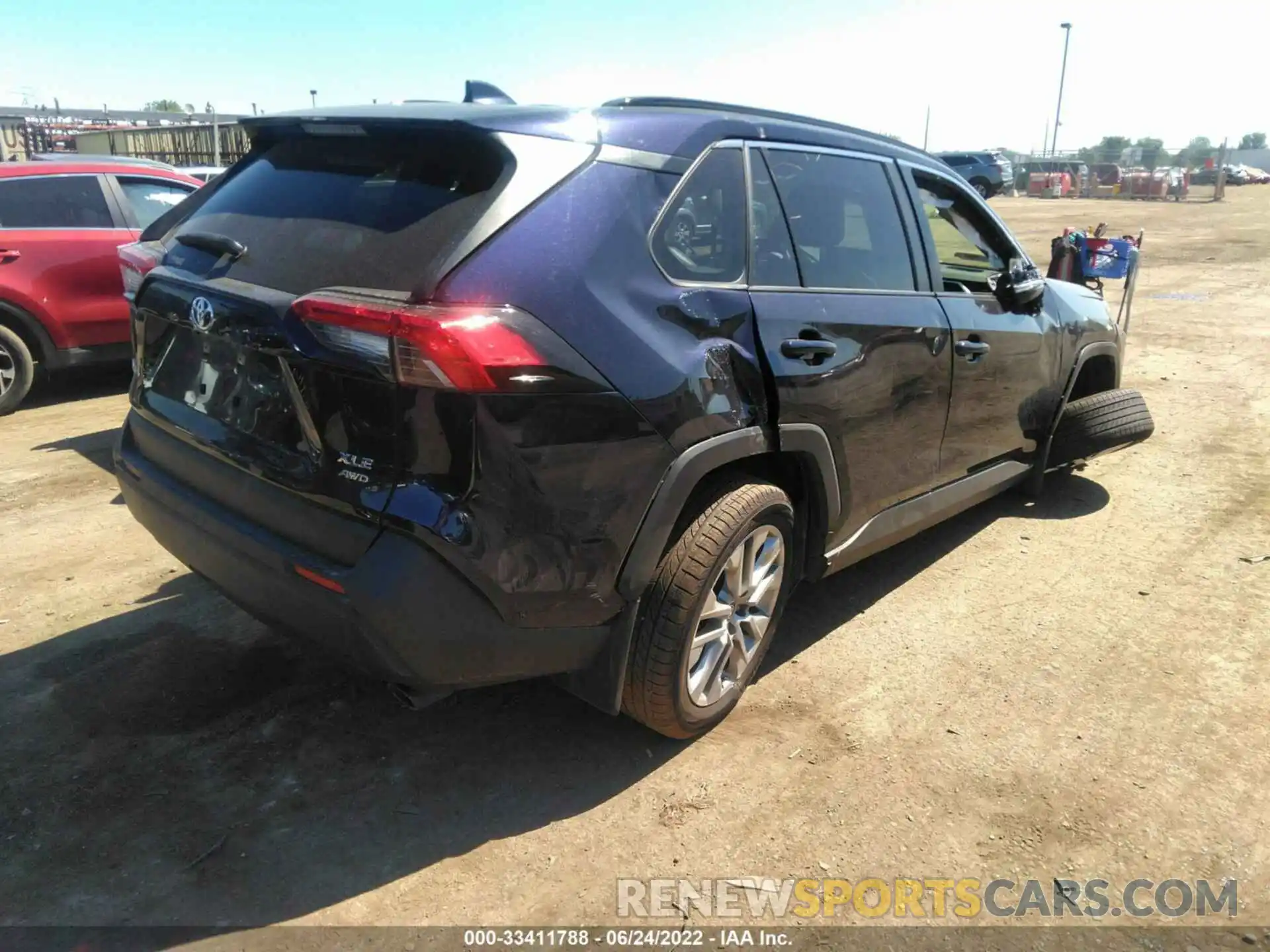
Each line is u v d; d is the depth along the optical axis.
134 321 2.99
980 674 3.31
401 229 2.31
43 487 5.04
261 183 2.80
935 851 2.46
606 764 2.79
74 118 25.70
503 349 2.09
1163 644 3.52
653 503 2.42
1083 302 4.88
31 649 3.34
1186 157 41.44
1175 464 5.66
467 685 2.37
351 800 2.62
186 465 2.72
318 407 2.23
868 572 4.17
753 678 3.11
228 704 3.04
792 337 2.83
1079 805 2.63
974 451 3.99
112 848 2.42
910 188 3.62
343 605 2.16
